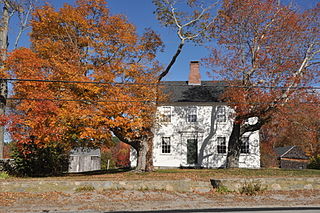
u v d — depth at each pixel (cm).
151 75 1667
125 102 1454
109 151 4219
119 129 1630
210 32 1984
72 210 855
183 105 2555
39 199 999
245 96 1927
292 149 3850
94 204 943
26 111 1415
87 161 3162
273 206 939
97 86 1439
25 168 1761
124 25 1628
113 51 1622
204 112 2533
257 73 1898
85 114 1380
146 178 1373
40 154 1778
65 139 1522
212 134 2492
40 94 1342
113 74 1540
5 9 1931
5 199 976
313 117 1930
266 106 1875
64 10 1553
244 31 2000
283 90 1855
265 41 1927
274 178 1248
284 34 1898
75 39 1600
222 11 1959
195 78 2769
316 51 1920
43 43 1552
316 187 1266
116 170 2119
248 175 1498
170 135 2517
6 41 1931
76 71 1429
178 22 1938
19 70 1360
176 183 1196
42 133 1342
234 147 2125
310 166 2738
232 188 1190
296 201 1036
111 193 1102
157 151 2497
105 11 1653
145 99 1572
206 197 1088
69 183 1126
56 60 1474
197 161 2462
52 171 1888
